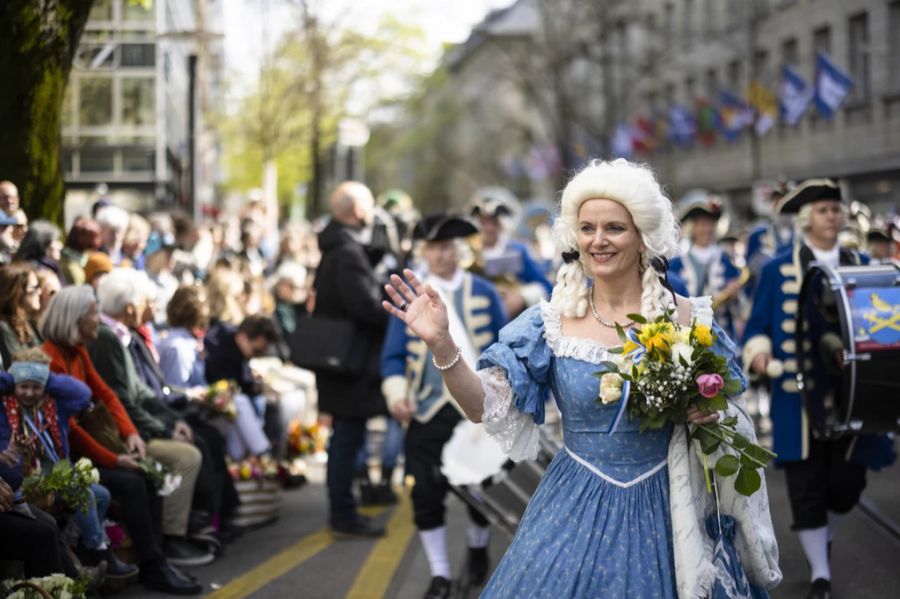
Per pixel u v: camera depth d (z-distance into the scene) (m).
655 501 4.36
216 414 9.50
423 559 8.88
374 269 10.18
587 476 4.41
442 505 7.86
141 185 19.31
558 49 44.28
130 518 7.51
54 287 8.09
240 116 31.16
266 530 9.88
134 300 8.48
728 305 13.40
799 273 7.80
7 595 5.75
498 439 4.51
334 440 9.64
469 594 7.82
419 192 70.50
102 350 7.98
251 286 11.59
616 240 4.42
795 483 7.55
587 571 4.29
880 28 31.22
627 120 48.94
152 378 8.70
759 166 37.69
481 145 68.81
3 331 7.22
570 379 4.43
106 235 10.32
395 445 11.09
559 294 4.55
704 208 13.27
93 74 18.38
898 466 11.77
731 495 4.39
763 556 4.42
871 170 31.42
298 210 38.28
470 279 8.22
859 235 12.23
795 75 30.48
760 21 38.62
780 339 7.75
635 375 4.29
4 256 8.91
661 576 4.29
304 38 29.09
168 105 21.73
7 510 6.16
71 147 18.92
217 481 9.15
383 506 11.03
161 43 19.58
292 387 11.84
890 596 7.51
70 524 6.96
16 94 9.58
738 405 4.46
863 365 6.98
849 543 8.82
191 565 8.41
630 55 45.94
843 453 7.54
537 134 65.75
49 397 6.81
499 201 12.63
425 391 7.94
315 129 29.16
